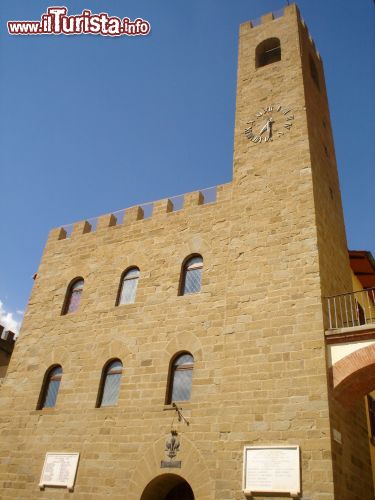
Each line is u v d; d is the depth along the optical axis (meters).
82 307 21.03
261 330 15.80
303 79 21.27
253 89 22.33
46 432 18.52
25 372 20.66
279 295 16.12
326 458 12.93
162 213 21.53
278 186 18.58
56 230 24.77
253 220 18.30
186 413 16.05
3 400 20.38
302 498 12.70
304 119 19.81
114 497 15.91
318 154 20.08
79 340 20.16
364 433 16.84
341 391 14.32
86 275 22.02
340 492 12.87
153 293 19.42
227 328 16.47
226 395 15.28
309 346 14.73
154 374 17.48
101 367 18.86
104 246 22.39
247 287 16.89
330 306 16.16
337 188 22.03
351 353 14.15
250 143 20.55
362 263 22.77
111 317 19.88
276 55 25.27
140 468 15.96
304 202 17.62
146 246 21.00
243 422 14.56
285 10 24.48
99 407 18.05
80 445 17.52
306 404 13.91
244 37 25.09
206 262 18.88
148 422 16.62
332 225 19.28
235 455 14.20
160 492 16.41
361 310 23.14
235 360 15.73
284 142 19.66
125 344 18.84
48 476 17.42
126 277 20.92
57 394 19.47
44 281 23.16
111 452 16.77
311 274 15.98
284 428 13.88
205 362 16.64
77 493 16.61
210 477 14.63
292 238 17.06
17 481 18.00
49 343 20.88
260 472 13.55
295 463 13.20
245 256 17.62
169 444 15.81
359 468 15.12
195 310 17.94
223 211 19.75
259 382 14.95
